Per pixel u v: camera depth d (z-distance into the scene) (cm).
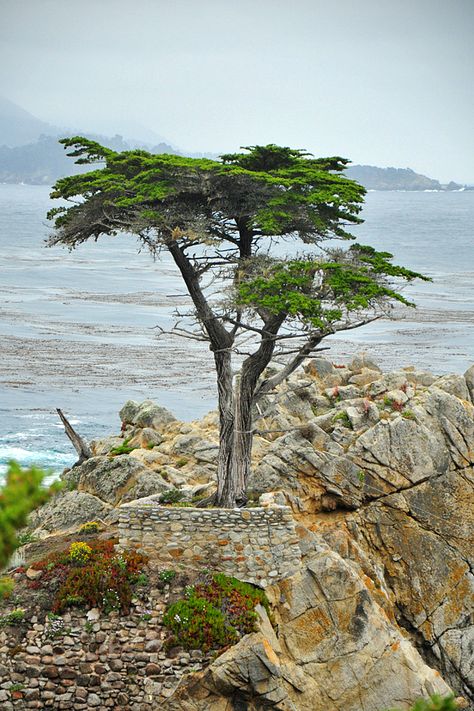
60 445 13275
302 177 6381
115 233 6450
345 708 5466
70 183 6575
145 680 5359
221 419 6306
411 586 6681
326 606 5647
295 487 6869
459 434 6994
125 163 6525
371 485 6850
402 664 5525
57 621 5444
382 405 7325
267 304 5912
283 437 7031
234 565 5750
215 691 5300
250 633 5425
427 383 7956
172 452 7731
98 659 5397
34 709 5338
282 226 6297
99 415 15075
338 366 8788
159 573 5650
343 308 6125
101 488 7169
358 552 6544
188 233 5991
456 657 6538
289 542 5797
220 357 6334
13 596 5538
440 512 6838
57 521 6912
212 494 6475
